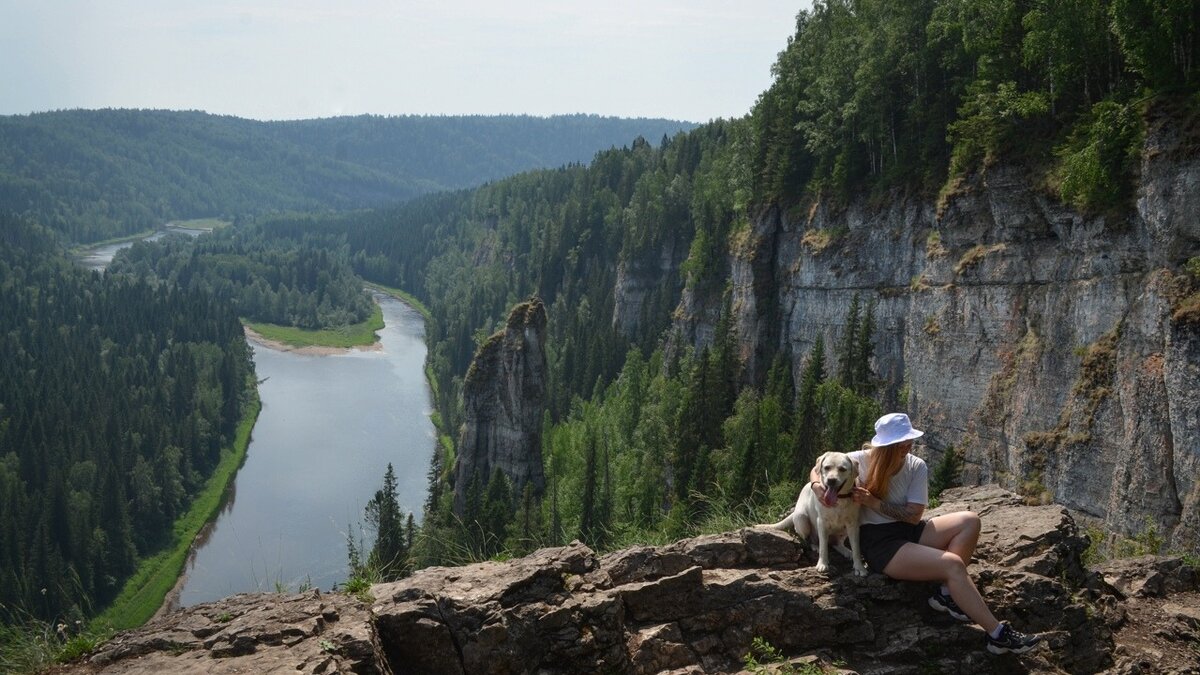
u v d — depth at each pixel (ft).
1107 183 155.43
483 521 199.93
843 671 30.99
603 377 428.97
